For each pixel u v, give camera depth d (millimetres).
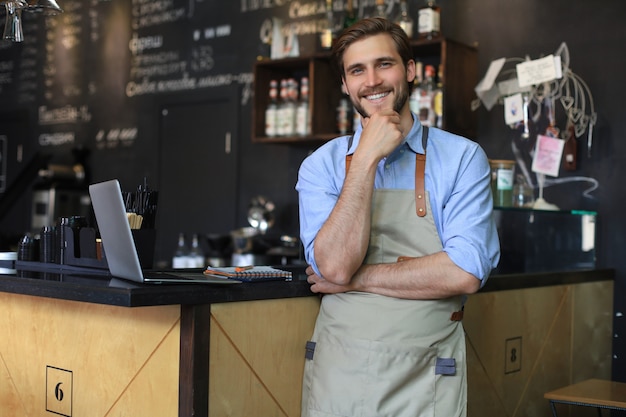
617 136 3834
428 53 4336
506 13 4211
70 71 6539
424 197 2166
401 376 2109
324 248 2111
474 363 2857
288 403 2342
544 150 4016
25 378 2590
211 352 2094
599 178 3883
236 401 2174
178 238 5766
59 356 2465
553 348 3371
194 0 5715
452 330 2189
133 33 6098
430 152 2201
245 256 4719
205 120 5629
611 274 3803
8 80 6992
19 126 6914
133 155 6066
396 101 2188
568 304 3473
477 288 2080
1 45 7020
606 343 3789
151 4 5984
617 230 3824
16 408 2627
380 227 2188
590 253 3836
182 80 5770
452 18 4414
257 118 4754
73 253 2660
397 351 2113
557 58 3988
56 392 2475
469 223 2105
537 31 4102
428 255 2113
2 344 2680
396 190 2186
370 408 2113
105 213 2199
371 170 2094
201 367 2061
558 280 3385
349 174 2113
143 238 2533
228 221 5465
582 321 3584
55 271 2676
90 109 6379
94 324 2352
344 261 2094
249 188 5352
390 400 2127
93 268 2561
